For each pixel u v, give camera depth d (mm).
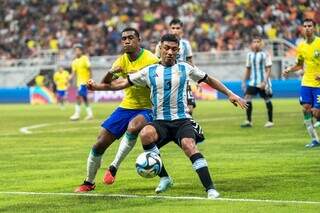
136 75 22406
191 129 21984
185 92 22219
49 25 125375
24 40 124875
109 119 23922
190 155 21609
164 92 22016
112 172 24109
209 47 111750
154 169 21469
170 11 119812
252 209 19703
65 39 121625
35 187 24953
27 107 96000
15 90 113688
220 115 67188
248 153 34969
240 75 104188
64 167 30766
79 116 67000
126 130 23969
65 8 125812
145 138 21734
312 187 23859
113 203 21188
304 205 20266
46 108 92062
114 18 121625
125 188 24312
